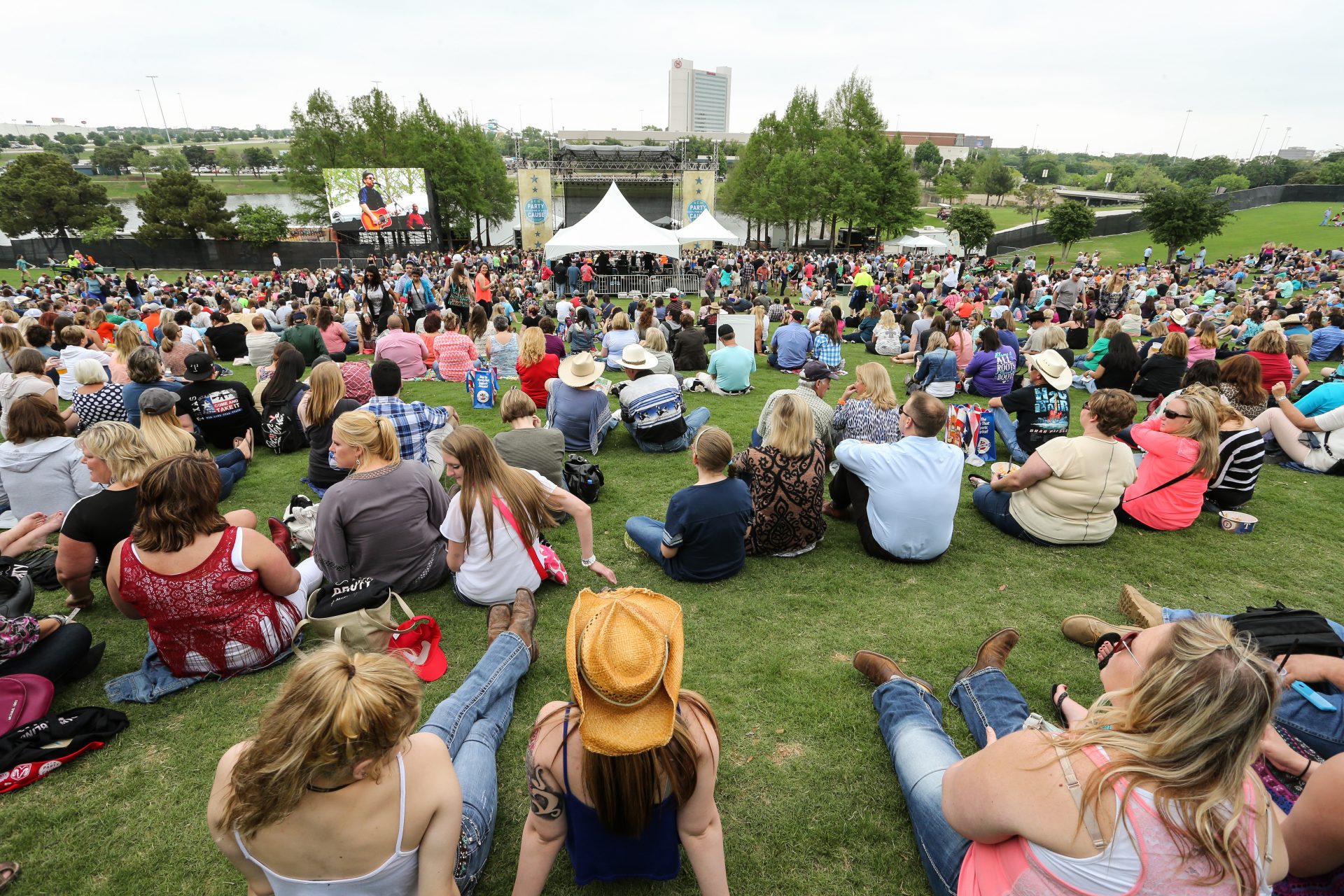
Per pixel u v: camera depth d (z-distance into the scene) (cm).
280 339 1115
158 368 616
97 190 6194
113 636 363
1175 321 1354
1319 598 402
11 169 5959
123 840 243
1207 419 459
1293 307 1480
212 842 243
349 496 367
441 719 254
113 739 289
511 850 237
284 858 158
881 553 439
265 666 332
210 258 4500
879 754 279
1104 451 440
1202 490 474
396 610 384
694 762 173
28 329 846
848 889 222
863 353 1376
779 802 256
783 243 5656
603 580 418
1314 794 172
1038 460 454
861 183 4362
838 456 442
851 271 3158
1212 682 139
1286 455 636
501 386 980
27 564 410
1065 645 352
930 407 411
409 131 4941
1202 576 426
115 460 355
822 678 326
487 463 359
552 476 488
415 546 389
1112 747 151
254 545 309
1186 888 143
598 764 167
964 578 422
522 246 4797
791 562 442
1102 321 1410
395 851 163
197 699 313
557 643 353
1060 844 151
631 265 3384
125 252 4459
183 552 294
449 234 5044
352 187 3650
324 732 143
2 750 264
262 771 144
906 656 342
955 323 1198
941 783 222
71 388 768
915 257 4775
